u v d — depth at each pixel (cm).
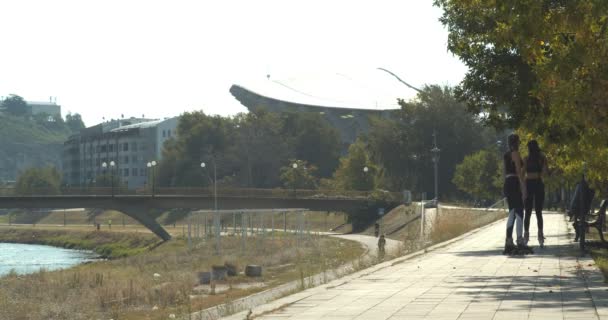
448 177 18450
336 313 1392
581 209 2519
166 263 8556
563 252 2659
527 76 3291
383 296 1627
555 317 1249
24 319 4056
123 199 14062
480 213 7319
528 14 1816
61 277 6344
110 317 3903
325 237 12562
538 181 2634
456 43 3459
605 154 2220
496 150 15950
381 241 6662
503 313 1315
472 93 3512
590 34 1834
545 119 2550
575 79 1902
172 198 14288
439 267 2305
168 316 3522
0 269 11569
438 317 1297
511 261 2392
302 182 19550
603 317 1230
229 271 6494
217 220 9994
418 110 18612
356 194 15175
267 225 16725
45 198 13462
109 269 7944
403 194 14838
